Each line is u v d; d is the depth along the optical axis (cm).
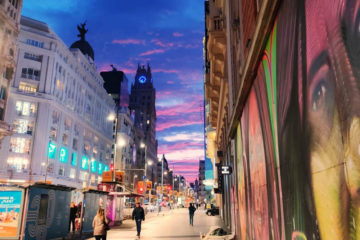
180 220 3366
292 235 403
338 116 243
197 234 1867
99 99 8712
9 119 5397
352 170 218
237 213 1393
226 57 1858
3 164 5166
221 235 1051
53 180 5703
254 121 768
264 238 650
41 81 5841
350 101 220
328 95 264
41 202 1341
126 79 12488
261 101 649
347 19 223
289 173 415
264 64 591
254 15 763
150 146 16562
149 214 5019
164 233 1927
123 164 9975
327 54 264
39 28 6172
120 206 2631
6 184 1235
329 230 267
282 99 446
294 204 390
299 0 347
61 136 6169
